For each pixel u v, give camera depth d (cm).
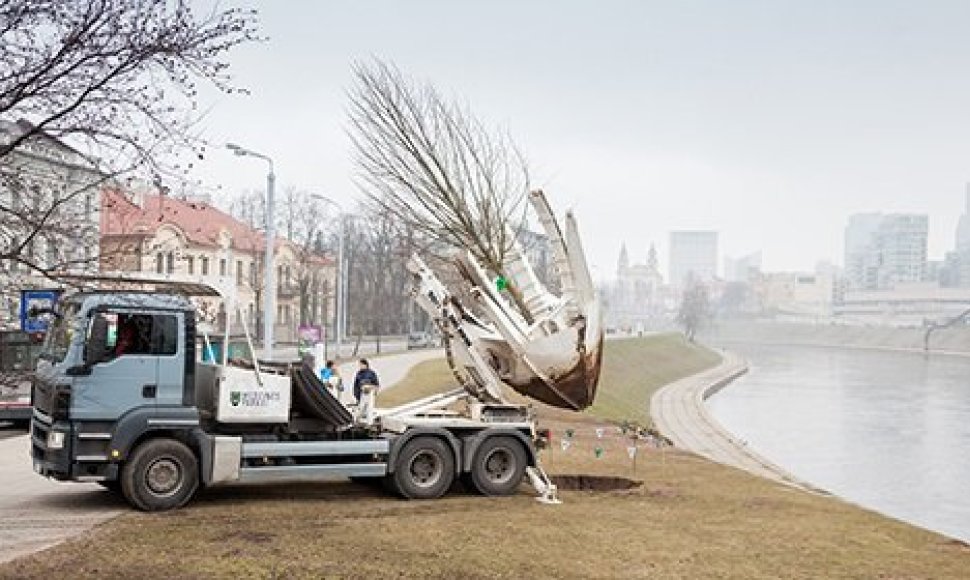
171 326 1209
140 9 780
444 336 1491
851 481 3262
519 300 1545
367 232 7650
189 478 1214
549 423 2967
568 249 1448
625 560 1054
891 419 5366
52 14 762
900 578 1047
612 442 2514
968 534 2373
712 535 1221
